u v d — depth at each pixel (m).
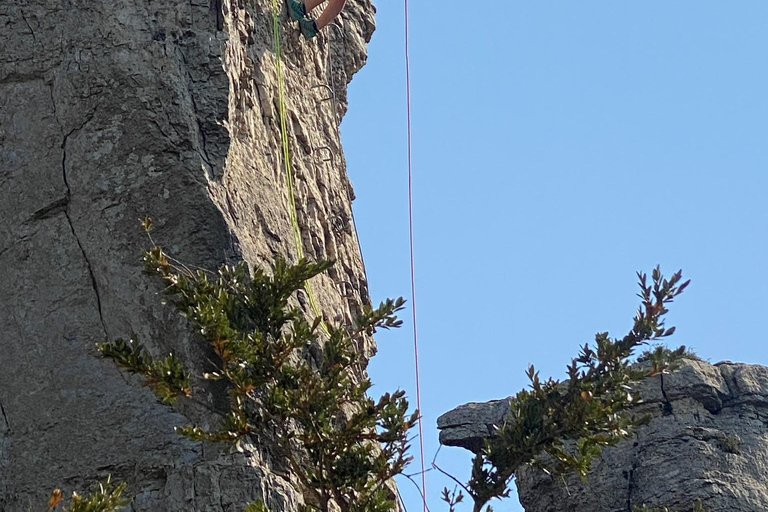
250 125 19.98
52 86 18.91
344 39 24.31
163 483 16.83
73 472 17.06
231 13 20.05
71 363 17.61
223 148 18.66
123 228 18.00
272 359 15.91
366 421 15.76
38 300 17.98
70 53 18.97
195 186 18.08
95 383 17.47
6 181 18.56
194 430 15.48
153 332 17.47
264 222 19.17
